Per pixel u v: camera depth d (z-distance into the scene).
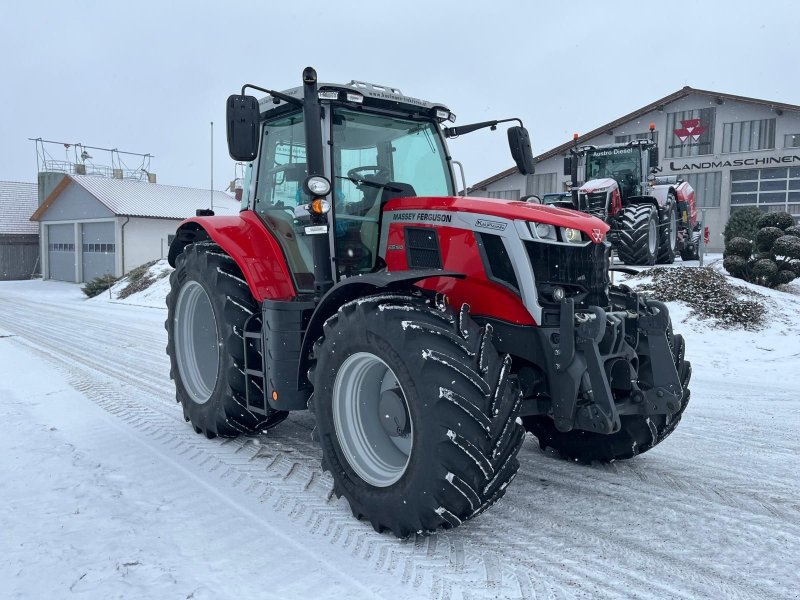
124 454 4.09
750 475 3.64
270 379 3.76
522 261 3.12
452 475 2.62
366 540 2.84
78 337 10.23
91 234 29.27
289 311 3.67
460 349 2.77
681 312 9.08
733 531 2.90
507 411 2.82
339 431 3.15
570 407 3.04
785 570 2.53
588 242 3.23
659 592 2.37
